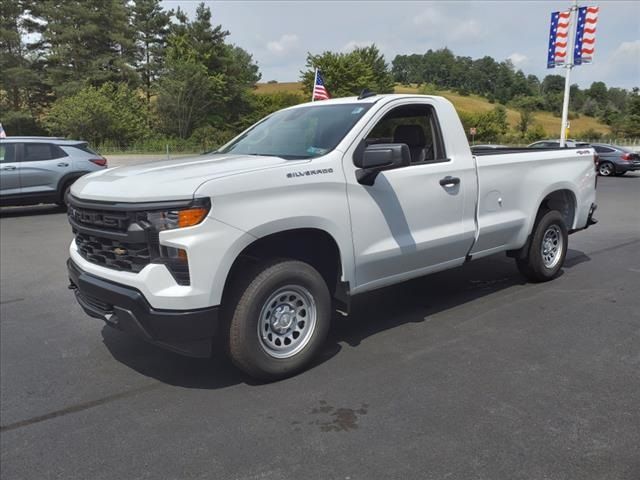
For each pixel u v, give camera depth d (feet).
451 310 17.06
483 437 9.89
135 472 9.18
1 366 13.61
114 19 170.91
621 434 9.89
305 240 13.05
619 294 18.51
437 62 478.18
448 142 15.42
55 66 165.89
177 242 10.50
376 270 13.79
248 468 9.18
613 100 443.32
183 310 10.67
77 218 12.56
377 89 204.95
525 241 18.38
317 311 12.71
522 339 14.58
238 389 12.05
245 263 12.12
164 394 11.94
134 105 157.89
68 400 11.80
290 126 15.02
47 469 9.34
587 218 21.11
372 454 9.46
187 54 181.47
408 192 14.12
